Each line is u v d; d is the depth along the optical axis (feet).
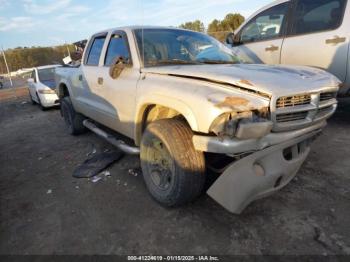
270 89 6.95
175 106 7.63
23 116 30.09
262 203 8.91
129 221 8.55
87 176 11.79
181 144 7.82
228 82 7.24
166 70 8.88
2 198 10.80
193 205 9.03
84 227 8.47
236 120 6.55
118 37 11.59
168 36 11.32
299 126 7.52
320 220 7.96
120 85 10.59
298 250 6.94
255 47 18.33
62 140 17.97
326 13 14.80
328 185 9.73
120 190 10.47
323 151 12.47
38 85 31.81
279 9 17.12
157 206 9.19
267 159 7.25
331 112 8.87
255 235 7.55
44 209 9.69
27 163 14.48
